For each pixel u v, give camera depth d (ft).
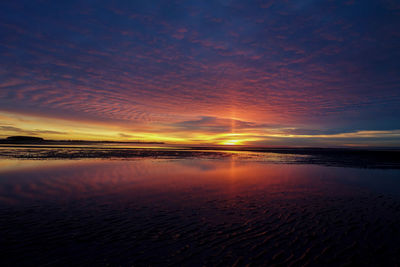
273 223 21.35
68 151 125.80
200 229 19.80
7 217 21.88
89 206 25.73
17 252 15.39
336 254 15.67
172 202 27.84
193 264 14.30
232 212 24.38
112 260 14.66
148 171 52.85
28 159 74.84
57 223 20.63
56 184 36.63
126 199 28.81
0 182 37.60
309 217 22.98
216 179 43.62
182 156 108.78
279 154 135.33
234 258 15.05
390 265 14.38
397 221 21.79
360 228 20.13
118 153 117.80
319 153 141.79
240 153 147.84
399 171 56.24
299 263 14.52
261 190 34.68
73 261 14.47
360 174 51.16
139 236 18.24
